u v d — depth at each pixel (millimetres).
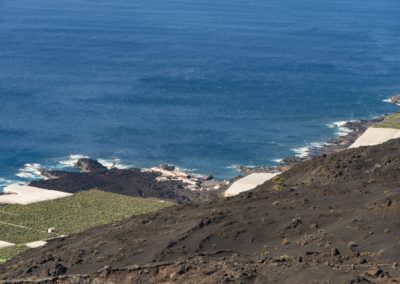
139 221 96875
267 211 86188
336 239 75125
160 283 65875
